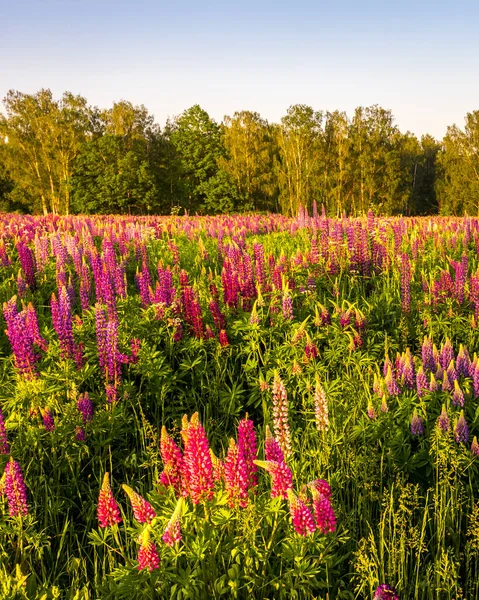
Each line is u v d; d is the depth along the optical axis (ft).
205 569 12.49
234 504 12.80
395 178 256.93
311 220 57.06
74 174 253.44
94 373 23.49
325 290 34.81
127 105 274.57
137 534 13.30
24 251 35.63
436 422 18.39
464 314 29.78
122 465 19.35
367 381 22.35
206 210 260.62
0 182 310.24
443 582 13.39
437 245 43.57
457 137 280.10
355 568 14.25
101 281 28.76
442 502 15.38
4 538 14.87
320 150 250.57
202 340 25.39
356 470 17.11
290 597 12.63
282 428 14.69
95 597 14.02
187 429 12.62
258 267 32.60
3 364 23.20
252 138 279.28
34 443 17.87
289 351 24.44
